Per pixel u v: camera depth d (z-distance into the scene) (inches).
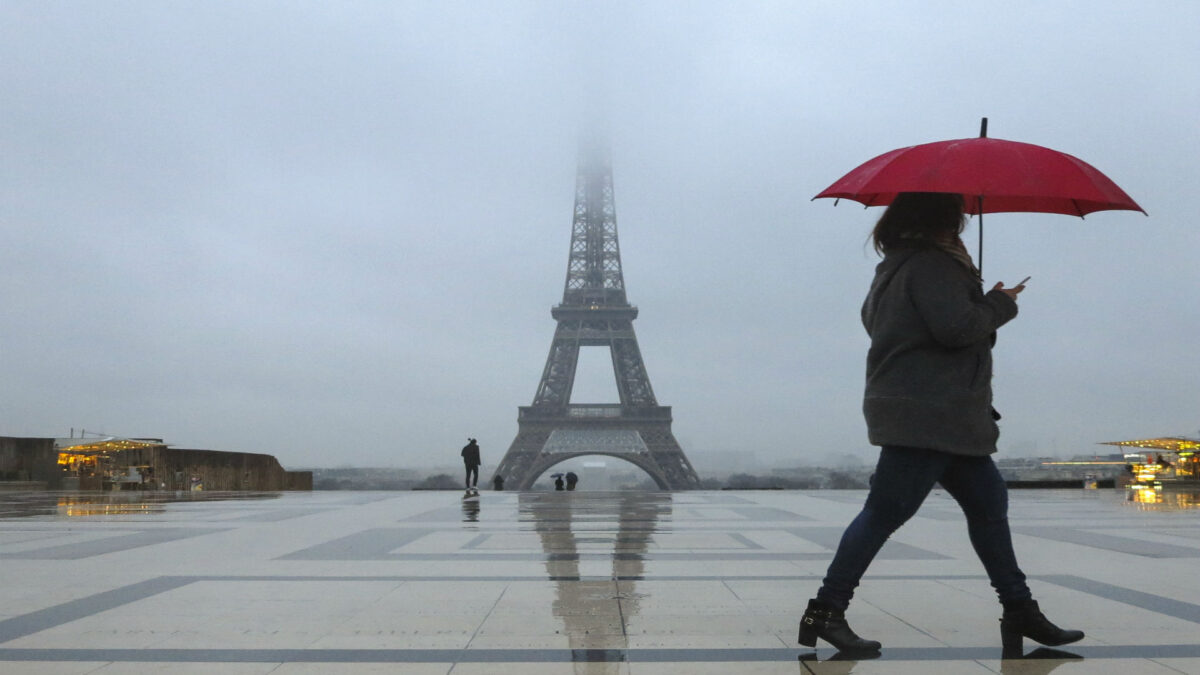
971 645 339.6
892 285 346.6
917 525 876.0
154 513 1071.0
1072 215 398.0
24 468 1988.2
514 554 625.9
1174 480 1975.9
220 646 333.7
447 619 385.7
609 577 510.3
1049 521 910.4
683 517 993.5
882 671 300.8
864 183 355.6
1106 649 332.5
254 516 1015.0
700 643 341.4
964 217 365.1
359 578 507.5
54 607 415.2
